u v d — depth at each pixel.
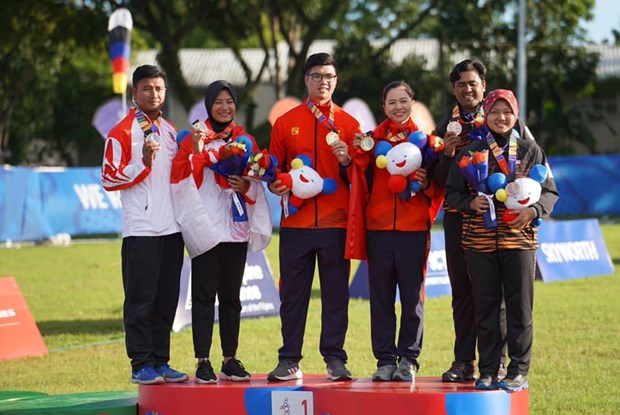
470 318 6.65
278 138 6.87
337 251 6.70
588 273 16.14
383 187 6.64
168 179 6.72
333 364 6.64
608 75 42.31
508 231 6.16
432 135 6.58
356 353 9.87
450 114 6.90
